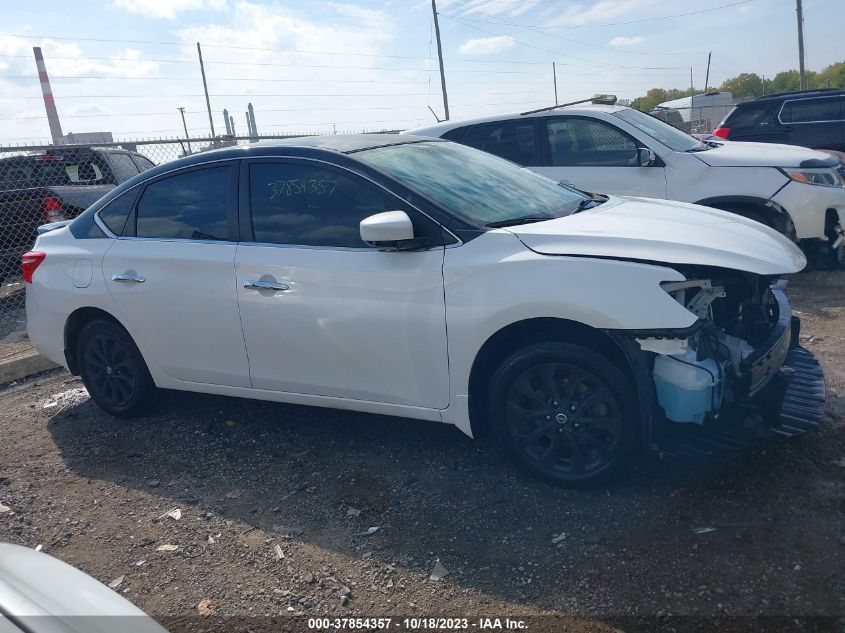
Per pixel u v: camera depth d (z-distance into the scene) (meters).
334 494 3.83
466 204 3.86
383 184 3.84
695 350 3.33
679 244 3.39
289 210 4.11
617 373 3.36
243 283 4.15
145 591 3.18
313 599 3.03
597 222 3.77
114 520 3.79
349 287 3.83
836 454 3.72
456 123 8.16
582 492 3.58
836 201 6.96
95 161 9.98
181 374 4.61
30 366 6.37
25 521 3.85
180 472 4.25
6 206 9.01
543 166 7.74
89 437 4.88
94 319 4.97
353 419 4.70
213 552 3.42
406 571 3.16
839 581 2.82
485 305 3.48
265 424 4.77
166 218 4.57
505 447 3.70
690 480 3.59
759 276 3.42
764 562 2.96
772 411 3.52
